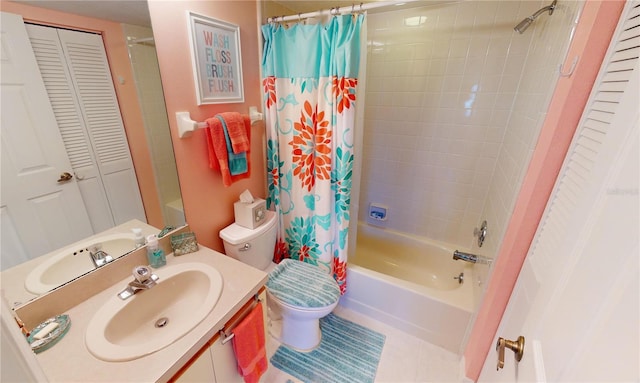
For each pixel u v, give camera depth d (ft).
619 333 1.15
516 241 3.27
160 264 3.82
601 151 1.71
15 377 1.01
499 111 5.93
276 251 6.64
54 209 3.00
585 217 1.73
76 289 3.16
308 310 4.65
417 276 7.50
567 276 1.79
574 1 3.01
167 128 3.97
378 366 5.11
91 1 2.94
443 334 5.41
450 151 6.72
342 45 4.60
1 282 2.67
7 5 2.42
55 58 2.80
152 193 3.95
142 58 3.51
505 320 3.51
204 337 2.82
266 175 6.31
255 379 3.92
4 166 2.60
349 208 5.64
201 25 4.10
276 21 5.08
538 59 4.48
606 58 2.30
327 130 5.19
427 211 7.48
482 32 5.60
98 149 3.29
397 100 6.86
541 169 2.91
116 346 2.61
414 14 6.03
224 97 4.75
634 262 1.14
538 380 1.75
